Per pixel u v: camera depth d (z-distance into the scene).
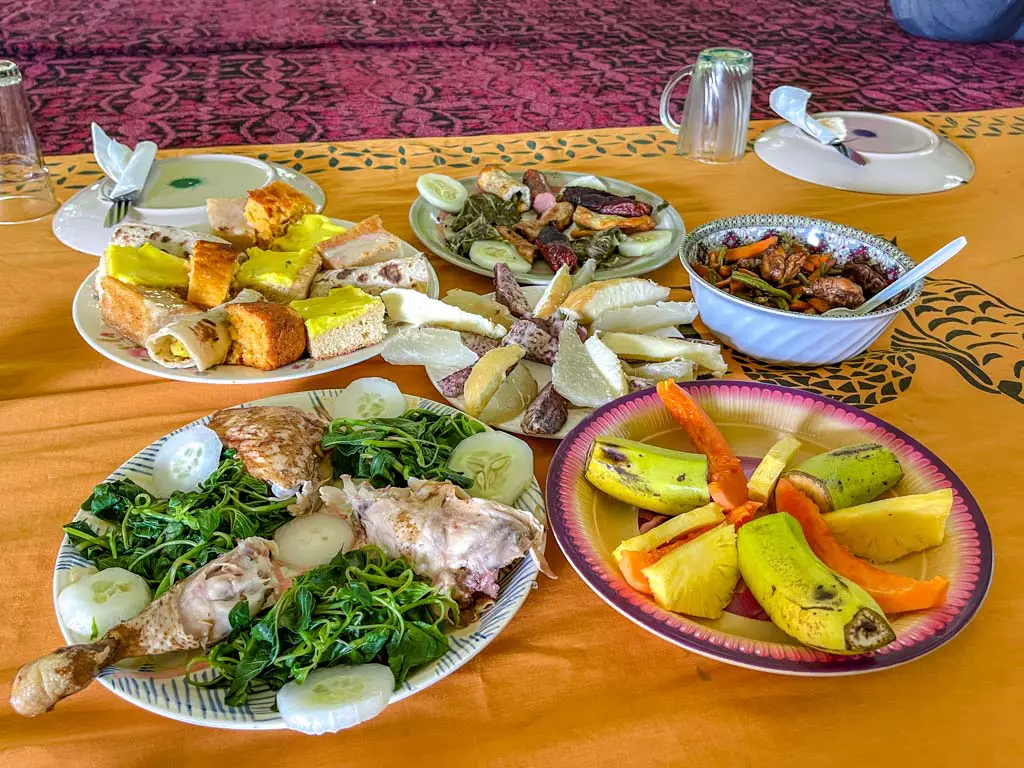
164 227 1.34
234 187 1.57
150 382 1.13
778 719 0.71
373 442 0.90
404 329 1.19
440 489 0.84
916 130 1.92
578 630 0.79
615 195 1.60
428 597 0.74
